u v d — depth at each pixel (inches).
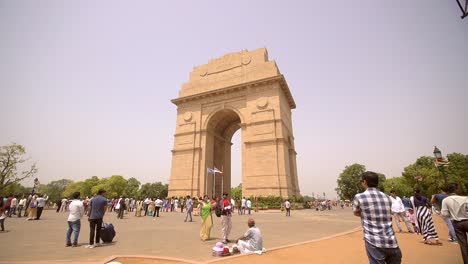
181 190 1708.9
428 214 466.0
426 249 407.8
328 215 1173.1
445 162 725.3
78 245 461.4
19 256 367.6
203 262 323.9
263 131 1600.6
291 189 1611.7
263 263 318.7
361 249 399.2
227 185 2081.7
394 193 624.1
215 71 1979.6
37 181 1455.5
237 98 1786.4
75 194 483.5
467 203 301.0
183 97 1943.9
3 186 2342.5
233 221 895.1
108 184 4237.2
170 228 714.8
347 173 4338.1
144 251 410.3
